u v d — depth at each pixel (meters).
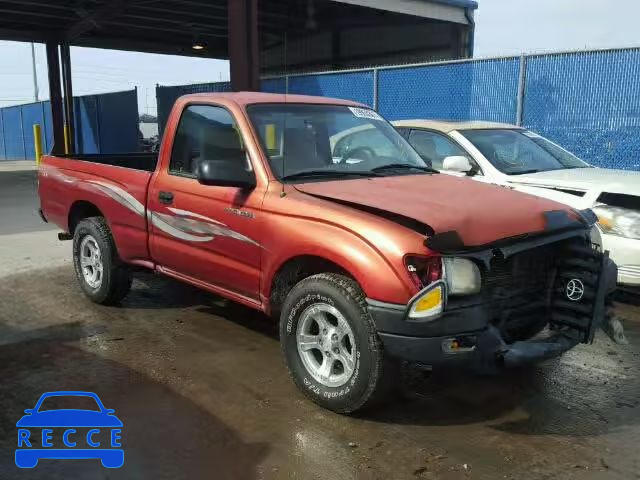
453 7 18.84
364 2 17.06
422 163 5.05
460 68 11.99
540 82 10.84
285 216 3.95
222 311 5.80
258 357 4.70
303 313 3.89
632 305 6.00
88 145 25.19
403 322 3.33
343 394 3.67
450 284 3.38
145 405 3.91
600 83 10.12
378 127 5.20
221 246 4.45
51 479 3.13
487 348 3.47
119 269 5.68
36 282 6.74
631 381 4.33
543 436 3.57
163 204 4.91
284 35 23.38
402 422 3.72
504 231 3.58
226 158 4.55
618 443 3.50
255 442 3.48
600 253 3.78
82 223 5.86
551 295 3.90
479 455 3.36
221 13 19.19
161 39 24.09
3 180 18.75
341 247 3.57
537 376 4.40
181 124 4.95
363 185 4.17
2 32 21.66
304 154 4.49
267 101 4.71
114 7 17.48
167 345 4.93
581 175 6.41
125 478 3.14
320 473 3.18
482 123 7.60
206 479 3.13
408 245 3.37
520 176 6.46
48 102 29.08
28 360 4.61
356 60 22.23
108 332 5.22
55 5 18.36
